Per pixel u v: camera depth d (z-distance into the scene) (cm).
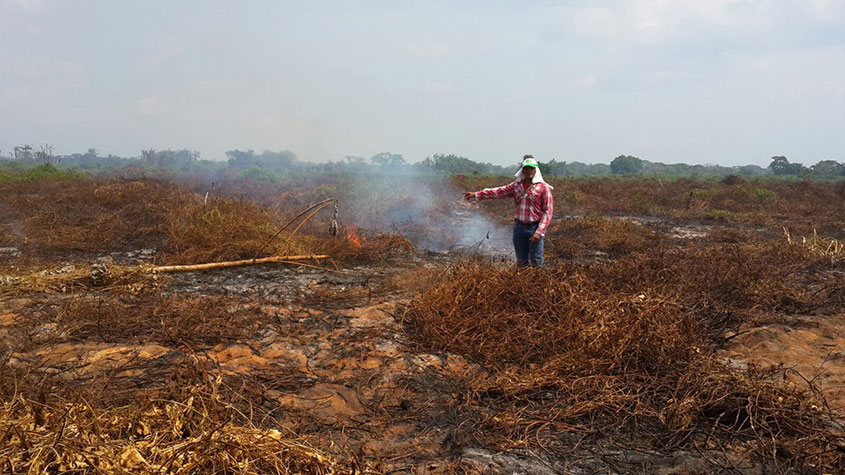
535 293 522
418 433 326
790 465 298
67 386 342
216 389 306
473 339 460
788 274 775
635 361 404
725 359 455
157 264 780
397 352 454
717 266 696
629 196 2120
